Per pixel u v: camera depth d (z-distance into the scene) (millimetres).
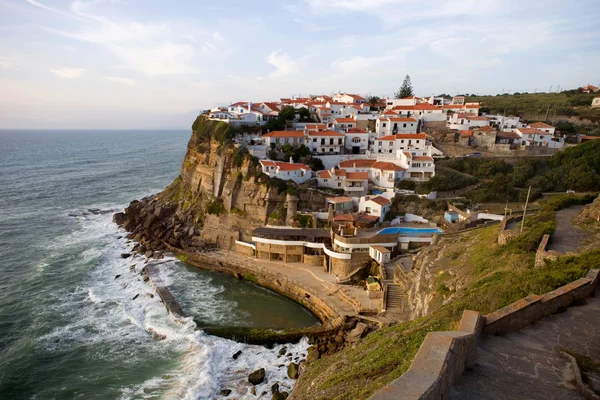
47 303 56406
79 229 93312
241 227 81438
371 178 89125
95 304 56406
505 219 46750
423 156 86938
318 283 61062
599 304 21562
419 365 12070
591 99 131500
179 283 65938
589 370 15008
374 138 104500
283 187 80125
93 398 37812
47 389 39188
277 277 63875
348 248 62062
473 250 44375
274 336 47500
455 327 22547
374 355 25844
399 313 47094
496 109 127625
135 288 62406
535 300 19781
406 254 61812
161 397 37719
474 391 13391
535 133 94875
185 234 84938
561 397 13430
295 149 94312
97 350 45375
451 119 107938
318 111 122750
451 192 79062
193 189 96500
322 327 49375
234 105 120125
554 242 34156
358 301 52562
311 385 28141
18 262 72250
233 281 67625
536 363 15664
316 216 75125
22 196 126750
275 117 113062
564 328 18953
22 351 44875
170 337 47969
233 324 52844
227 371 42250
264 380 40531
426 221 71938
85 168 193750
